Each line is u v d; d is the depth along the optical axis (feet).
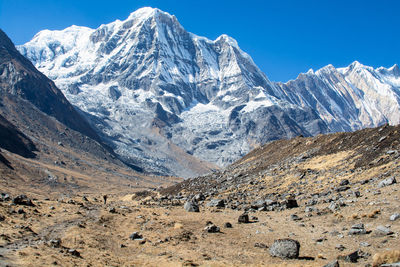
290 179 254.88
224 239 137.08
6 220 147.74
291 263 103.04
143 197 375.25
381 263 88.07
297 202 196.75
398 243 106.83
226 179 325.01
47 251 109.09
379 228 119.03
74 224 154.40
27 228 139.74
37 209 185.57
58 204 214.28
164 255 117.50
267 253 117.08
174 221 166.20
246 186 275.18
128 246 129.29
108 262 107.55
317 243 122.01
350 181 203.72
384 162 207.41
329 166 250.98
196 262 108.58
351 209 151.02
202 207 214.07
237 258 113.29
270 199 212.43
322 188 210.79
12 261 94.99
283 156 333.01
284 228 146.61
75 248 119.03
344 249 111.75
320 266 96.37
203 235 142.51
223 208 208.33
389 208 137.59
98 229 147.74
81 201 273.13
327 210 157.99
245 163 379.76
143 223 164.14
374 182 183.42
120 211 191.01
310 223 148.25
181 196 291.38
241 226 156.76
